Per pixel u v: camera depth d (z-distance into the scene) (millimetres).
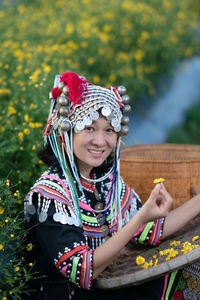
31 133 2520
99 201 1860
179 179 2293
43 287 1783
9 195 1838
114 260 1792
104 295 1761
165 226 1922
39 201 1700
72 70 3602
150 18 6047
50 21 5168
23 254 1836
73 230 1686
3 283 1736
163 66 6184
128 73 4957
